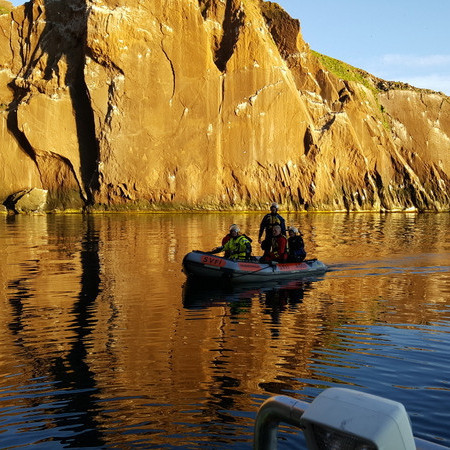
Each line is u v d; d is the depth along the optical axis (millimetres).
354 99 51281
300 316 8406
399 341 6867
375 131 50312
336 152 47656
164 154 42438
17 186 42031
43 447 3797
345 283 11711
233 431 4047
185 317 8297
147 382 5227
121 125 41531
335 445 1142
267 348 6500
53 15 45062
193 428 4105
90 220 32750
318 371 5602
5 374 5535
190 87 42781
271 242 13008
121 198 41938
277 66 45219
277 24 50625
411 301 9656
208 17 45594
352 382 5262
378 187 49625
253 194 44719
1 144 41812
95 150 42531
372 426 1110
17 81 43562
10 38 45656
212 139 43281
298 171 46094
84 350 6418
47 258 15320
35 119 41250
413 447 1128
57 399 4777
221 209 43812
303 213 44500
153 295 10156
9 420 4301
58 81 42812
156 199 42531
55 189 42188
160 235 22609
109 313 8555
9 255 15961
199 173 43156
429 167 53250
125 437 3943
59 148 41719
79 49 43188
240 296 10195
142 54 41750
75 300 9609
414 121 53938
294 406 1332
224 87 43656
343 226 29188
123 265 14000
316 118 48969
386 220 35312
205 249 17516
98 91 41562
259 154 44656
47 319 8133
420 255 16250
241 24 44594
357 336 7137
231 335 7164
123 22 41188
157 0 42156
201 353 6273
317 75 50875
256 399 4754
